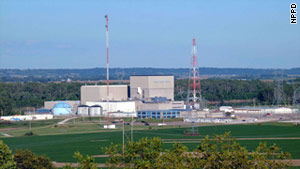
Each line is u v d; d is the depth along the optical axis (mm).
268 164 72750
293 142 150625
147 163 73812
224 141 76250
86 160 75438
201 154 77000
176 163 72438
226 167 69250
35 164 92750
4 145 82688
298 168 101438
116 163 78750
